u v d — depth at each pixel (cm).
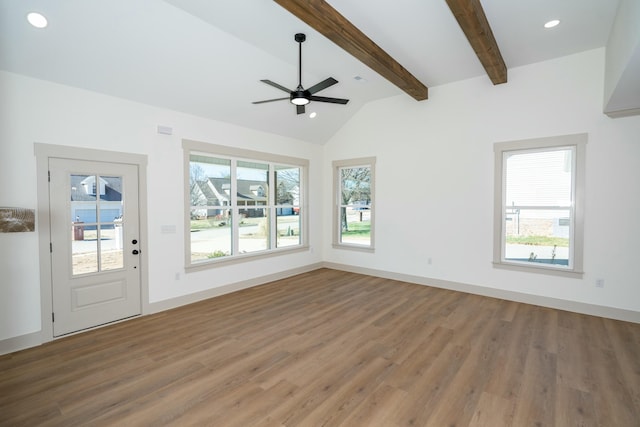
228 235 497
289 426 195
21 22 260
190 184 445
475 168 464
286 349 296
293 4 255
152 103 389
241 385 238
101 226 354
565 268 400
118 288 368
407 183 534
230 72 390
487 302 430
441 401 219
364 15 302
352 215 629
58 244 324
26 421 200
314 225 641
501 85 439
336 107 553
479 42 314
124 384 240
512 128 432
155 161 396
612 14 299
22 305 301
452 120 482
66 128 325
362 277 575
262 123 512
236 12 298
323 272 619
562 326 347
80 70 316
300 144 603
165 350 295
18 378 248
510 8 292
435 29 328
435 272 507
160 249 403
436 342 309
